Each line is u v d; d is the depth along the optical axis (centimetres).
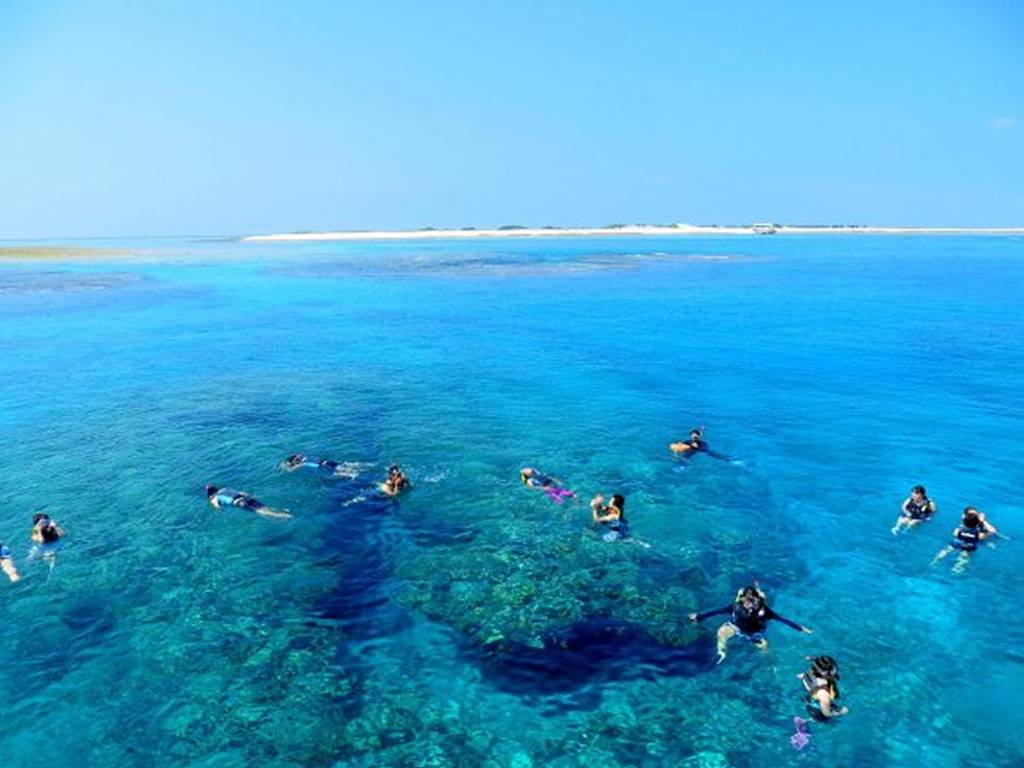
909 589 1199
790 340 3491
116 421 2172
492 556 1309
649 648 1041
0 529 1428
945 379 2653
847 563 1288
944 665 1000
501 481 1667
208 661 1012
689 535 1398
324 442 1952
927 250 13012
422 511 1505
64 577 1240
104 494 1602
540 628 1090
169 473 1728
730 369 2858
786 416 2195
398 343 3500
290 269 8644
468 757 838
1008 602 1160
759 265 8731
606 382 2647
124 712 911
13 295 5538
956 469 1744
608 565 1277
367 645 1050
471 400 2398
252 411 2275
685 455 1845
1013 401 2334
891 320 4106
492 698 938
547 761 831
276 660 1014
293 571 1260
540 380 2689
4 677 976
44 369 2914
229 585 1215
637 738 867
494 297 5472
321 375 2795
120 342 3544
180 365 2992
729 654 1026
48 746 852
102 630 1085
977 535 1351
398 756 838
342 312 4678
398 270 8338
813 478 1694
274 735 873
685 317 4291
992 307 4622
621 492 1611
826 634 1073
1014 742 857
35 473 1731
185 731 878
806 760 830
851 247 14412
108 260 10606
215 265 9450
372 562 1291
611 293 5662
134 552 1330
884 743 857
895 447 1905
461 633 1078
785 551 1334
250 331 3884
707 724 891
